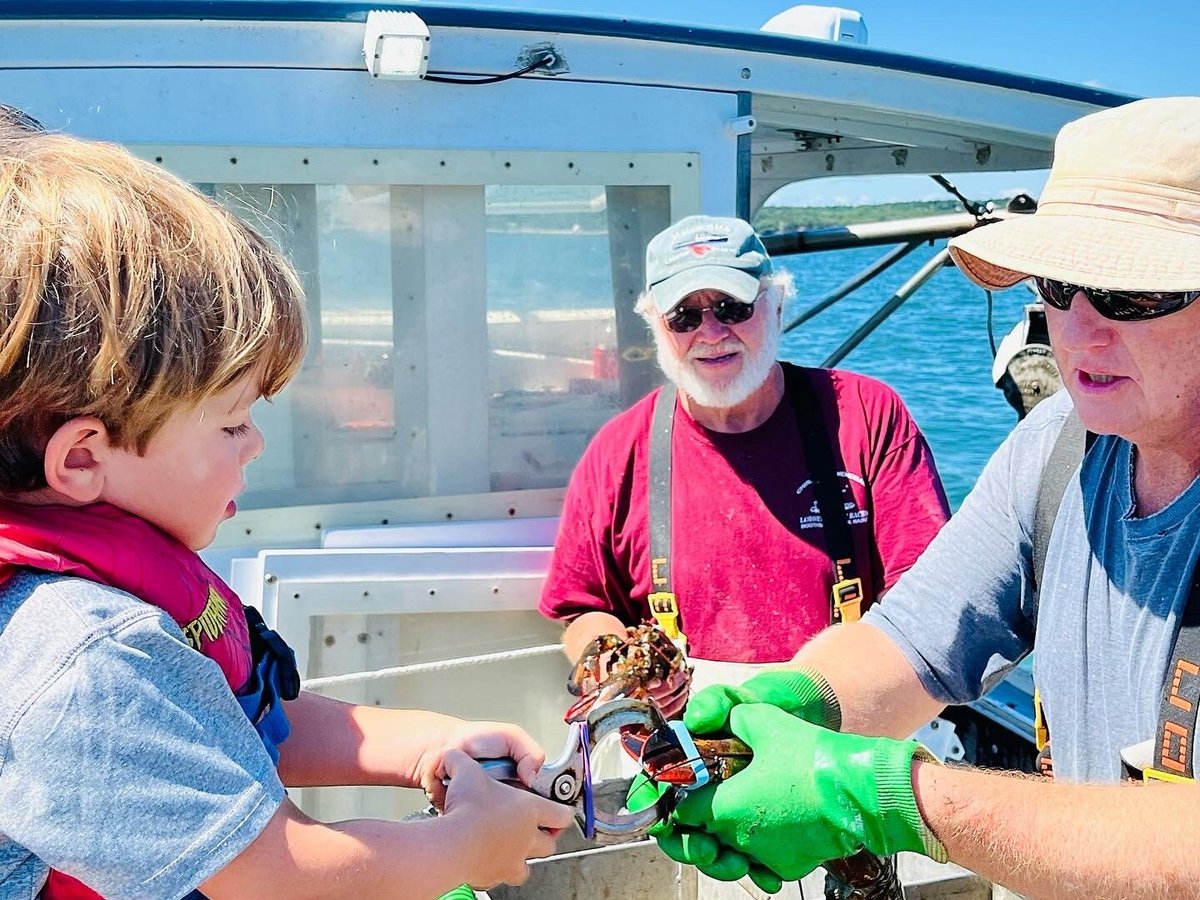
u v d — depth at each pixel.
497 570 2.71
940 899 1.63
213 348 1.01
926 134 3.36
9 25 2.40
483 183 2.66
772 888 1.31
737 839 1.28
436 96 2.60
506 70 2.62
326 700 1.48
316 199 2.60
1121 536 1.35
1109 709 1.35
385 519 2.77
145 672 0.98
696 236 2.54
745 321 2.48
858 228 4.12
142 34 2.45
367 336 2.69
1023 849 1.16
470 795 1.23
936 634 1.60
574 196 2.74
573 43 2.65
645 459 2.66
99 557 1.03
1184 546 1.27
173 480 1.06
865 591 2.57
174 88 2.48
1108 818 1.15
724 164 2.79
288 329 1.13
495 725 1.41
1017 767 3.12
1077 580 1.41
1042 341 3.10
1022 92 3.03
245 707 1.24
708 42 2.71
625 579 2.73
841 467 2.59
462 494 2.80
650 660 1.80
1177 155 1.23
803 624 2.55
